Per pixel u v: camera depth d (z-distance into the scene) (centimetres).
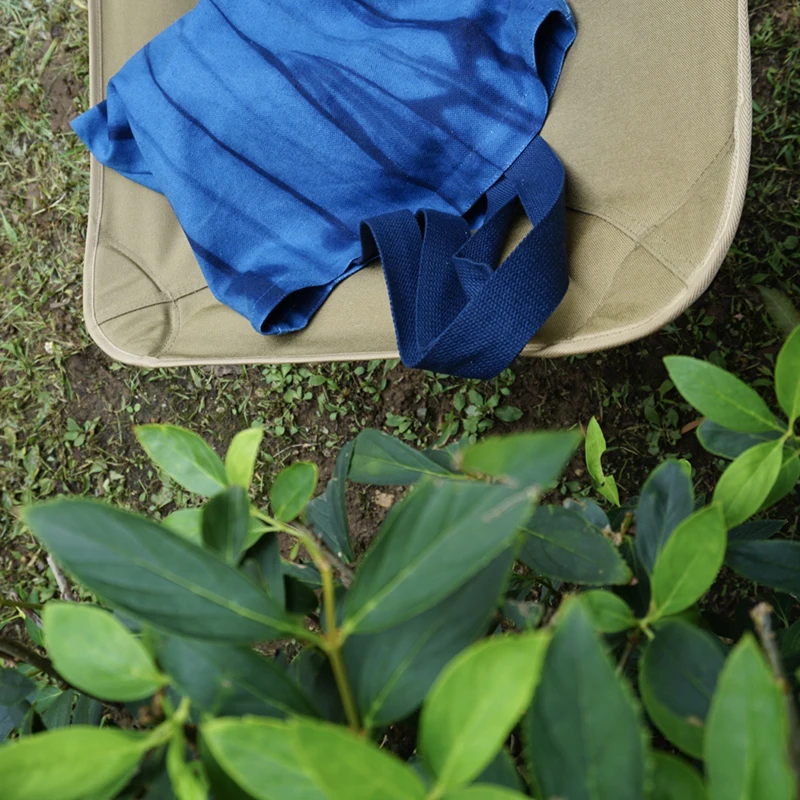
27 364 194
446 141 117
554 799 27
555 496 163
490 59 114
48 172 204
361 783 25
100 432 191
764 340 155
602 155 106
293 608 51
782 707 26
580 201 107
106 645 33
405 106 118
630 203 102
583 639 28
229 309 133
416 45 118
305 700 34
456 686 26
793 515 142
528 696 25
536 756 27
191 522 50
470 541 29
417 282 110
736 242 159
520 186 111
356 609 32
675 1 101
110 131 138
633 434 162
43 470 190
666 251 99
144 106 132
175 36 134
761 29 164
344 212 127
